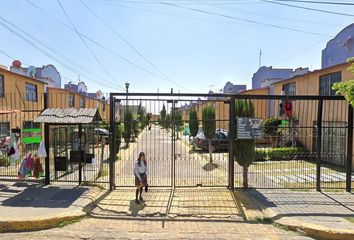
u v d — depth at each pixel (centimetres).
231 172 952
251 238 581
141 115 1324
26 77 1836
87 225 646
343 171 1307
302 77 1823
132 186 966
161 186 970
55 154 1051
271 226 656
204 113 1555
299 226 627
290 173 1254
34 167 998
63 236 577
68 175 1127
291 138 1717
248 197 858
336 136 1474
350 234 591
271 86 2323
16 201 779
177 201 820
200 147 2114
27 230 617
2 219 629
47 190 890
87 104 2731
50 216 656
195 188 962
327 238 595
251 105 974
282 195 883
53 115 955
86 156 997
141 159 826
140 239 565
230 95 922
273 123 1706
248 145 959
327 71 1566
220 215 717
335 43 2105
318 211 734
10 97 1636
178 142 2831
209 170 1329
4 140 1209
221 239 572
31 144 1120
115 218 692
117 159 1603
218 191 923
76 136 1080
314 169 1346
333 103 1491
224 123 2194
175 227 639
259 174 1228
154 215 713
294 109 1839
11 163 1160
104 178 1116
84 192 871
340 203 803
